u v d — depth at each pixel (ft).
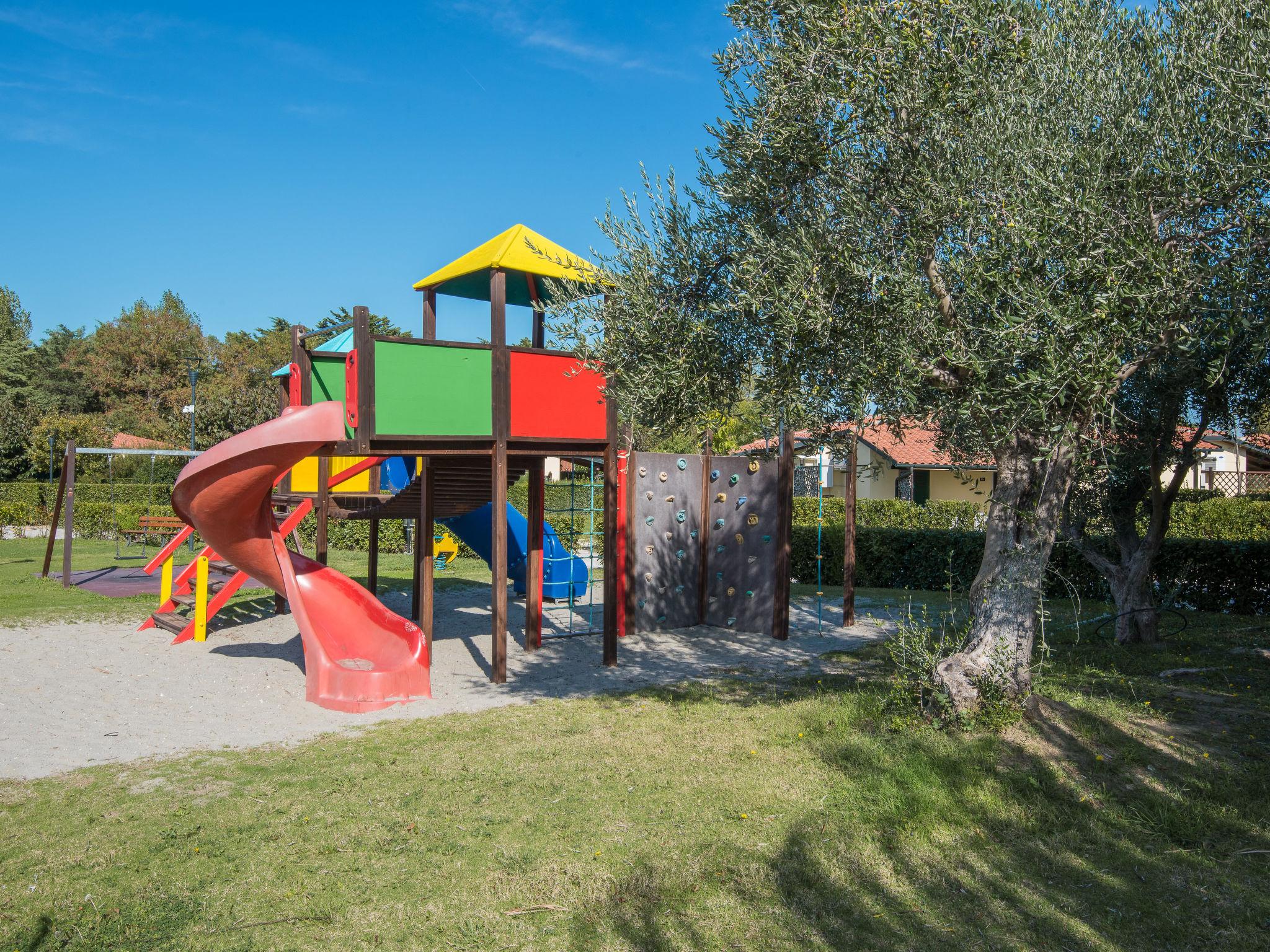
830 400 17.69
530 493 33.73
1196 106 16.37
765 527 37.50
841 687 26.53
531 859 14.35
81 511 90.74
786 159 18.33
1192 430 32.32
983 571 20.72
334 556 70.23
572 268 21.75
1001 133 17.16
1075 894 13.10
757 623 37.63
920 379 16.38
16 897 13.14
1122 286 14.61
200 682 28.17
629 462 37.19
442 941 11.96
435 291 33.50
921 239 17.15
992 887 13.34
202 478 26.78
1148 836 14.92
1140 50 18.49
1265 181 15.02
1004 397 15.51
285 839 15.25
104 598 47.16
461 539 46.83
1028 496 20.21
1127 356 16.03
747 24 18.95
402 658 27.12
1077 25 19.27
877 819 15.65
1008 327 14.84
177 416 120.26
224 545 28.68
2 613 41.96
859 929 12.22
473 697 26.18
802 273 16.94
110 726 22.88
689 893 13.23
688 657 32.45
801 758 19.03
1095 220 15.40
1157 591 39.60
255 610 42.65
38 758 20.06
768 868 13.93
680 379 18.56
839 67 16.90
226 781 18.34
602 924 12.39
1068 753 18.29
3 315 196.03
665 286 20.02
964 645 22.29
